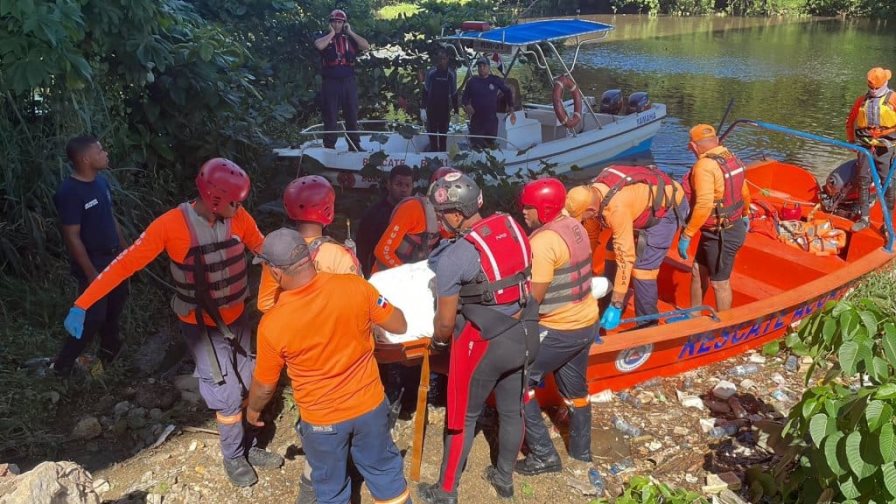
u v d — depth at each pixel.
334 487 3.29
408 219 4.22
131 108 7.14
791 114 13.68
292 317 2.94
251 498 3.87
